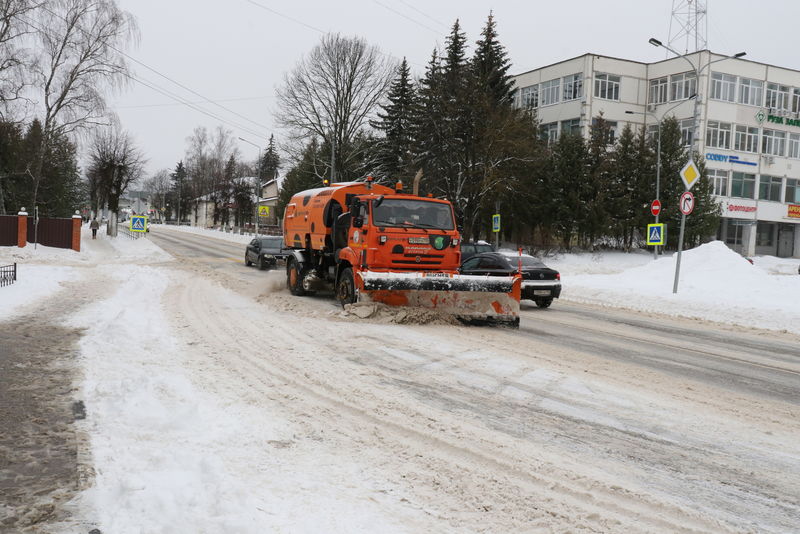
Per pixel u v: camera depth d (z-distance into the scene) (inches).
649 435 204.1
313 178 2260.1
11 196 1691.7
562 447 189.2
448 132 1387.8
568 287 790.5
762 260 1939.0
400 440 190.5
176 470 156.0
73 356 290.7
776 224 2225.6
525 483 161.0
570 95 2078.0
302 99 1879.9
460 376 277.6
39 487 147.6
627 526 139.5
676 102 2010.3
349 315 436.8
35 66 1176.2
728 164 2015.3
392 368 289.1
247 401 226.4
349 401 231.1
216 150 3814.0
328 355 314.2
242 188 3393.2
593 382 276.2
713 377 301.9
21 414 202.7
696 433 208.1
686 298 641.6
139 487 143.8
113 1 1246.9
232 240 2277.3
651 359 344.5
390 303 442.6
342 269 509.4
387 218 470.6
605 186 1621.6
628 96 2064.5
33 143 1376.7
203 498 138.6
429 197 494.3
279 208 3014.3
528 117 1555.1
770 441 202.5
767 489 163.2
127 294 560.4
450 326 430.3
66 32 1210.6
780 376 312.3
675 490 160.2
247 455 172.4
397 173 1813.5
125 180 1910.7
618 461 179.3
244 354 311.4
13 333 349.4
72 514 134.3
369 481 158.2
